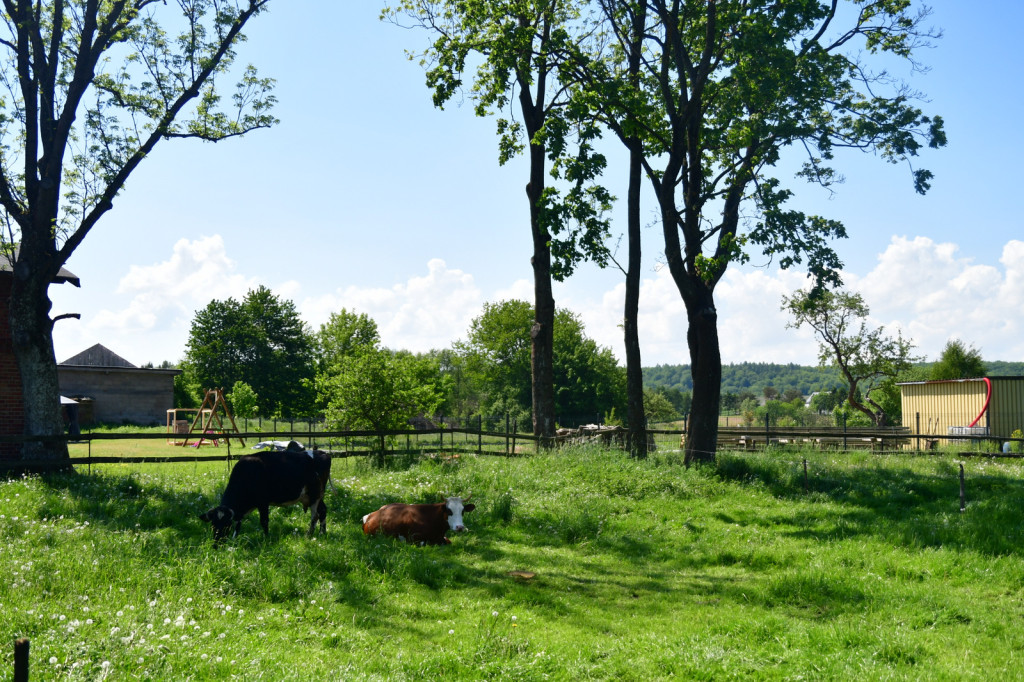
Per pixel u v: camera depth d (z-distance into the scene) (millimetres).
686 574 11398
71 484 15023
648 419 82500
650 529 14281
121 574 8695
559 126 19609
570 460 18938
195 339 75688
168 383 52531
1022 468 19375
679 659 7188
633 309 23172
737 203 20844
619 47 23562
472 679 6586
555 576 11062
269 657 6578
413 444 23250
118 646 6230
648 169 20656
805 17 17906
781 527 14359
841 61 19781
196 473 18031
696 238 20047
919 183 18969
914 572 10688
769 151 19219
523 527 14328
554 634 8234
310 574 9609
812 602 9539
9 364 20078
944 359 53281
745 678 6785
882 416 46812
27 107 18141
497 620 8398
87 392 49812
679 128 19859
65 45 19250
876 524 13797
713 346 20078
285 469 12156
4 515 11844
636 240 23438
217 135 20109
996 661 7281
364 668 6668
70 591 7961
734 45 18625
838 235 18828
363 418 22312
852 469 18891
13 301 17734
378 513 12969
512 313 84250
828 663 6980
